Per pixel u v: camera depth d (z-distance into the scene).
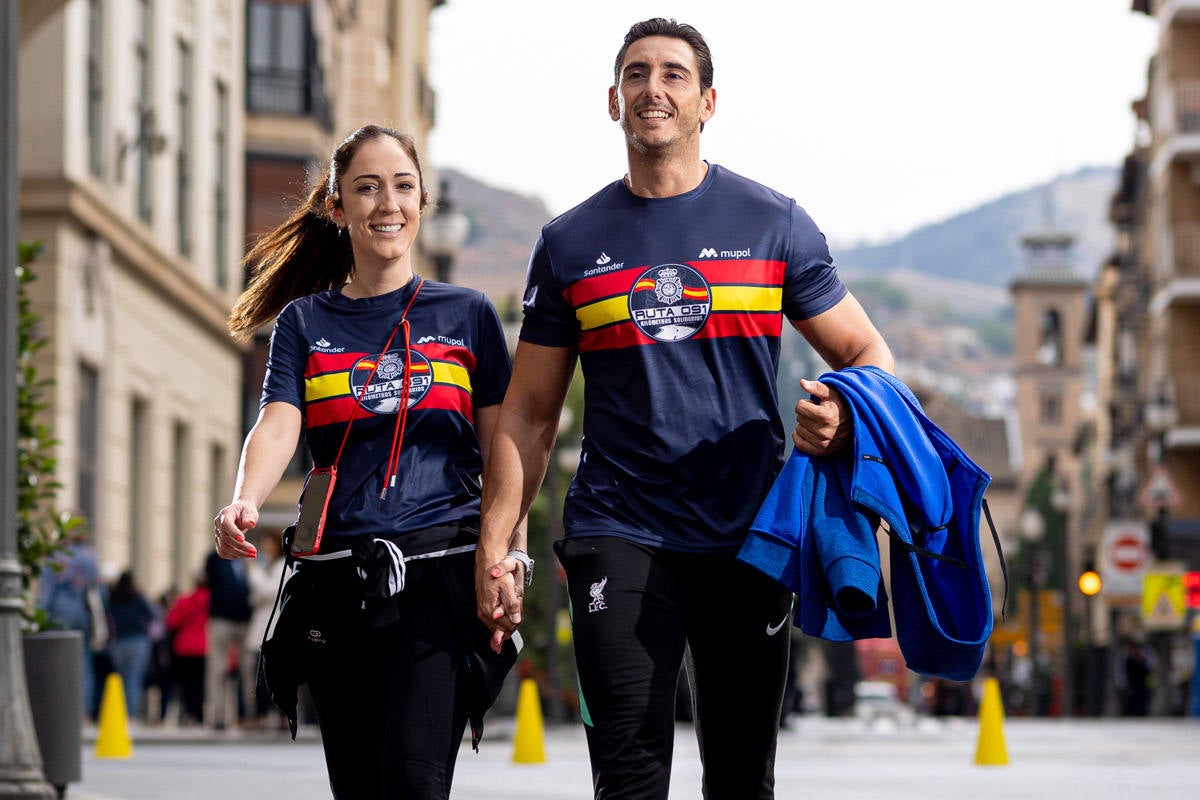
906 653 8.19
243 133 59.00
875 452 8.15
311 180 10.12
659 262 8.46
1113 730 44.22
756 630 8.49
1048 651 99.31
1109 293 110.88
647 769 8.19
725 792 8.62
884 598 8.18
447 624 8.95
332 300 9.45
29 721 15.38
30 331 17.95
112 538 42.97
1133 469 94.25
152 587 46.56
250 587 32.47
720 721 8.60
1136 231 94.12
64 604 28.44
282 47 60.47
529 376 8.80
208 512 53.31
